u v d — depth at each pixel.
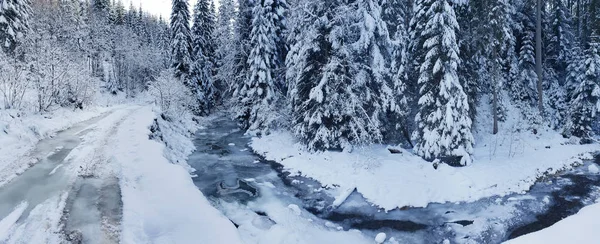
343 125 18.70
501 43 24.42
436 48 16.95
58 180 9.65
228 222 7.54
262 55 25.25
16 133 13.91
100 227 6.91
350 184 15.18
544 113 28.14
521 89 28.77
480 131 25.66
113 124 20.25
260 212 12.50
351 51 17.91
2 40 27.00
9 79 18.88
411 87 21.75
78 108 26.36
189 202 8.40
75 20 60.62
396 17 22.06
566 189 15.26
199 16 38.69
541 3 30.39
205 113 39.44
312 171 17.02
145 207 7.95
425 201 13.62
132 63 62.88
